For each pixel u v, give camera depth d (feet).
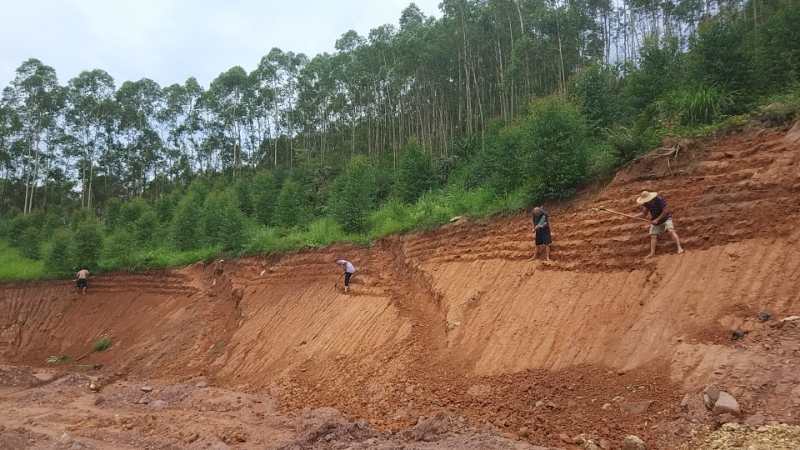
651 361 27.84
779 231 28.99
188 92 161.99
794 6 45.03
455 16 96.43
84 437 36.11
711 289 28.96
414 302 47.80
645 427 24.43
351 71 117.80
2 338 84.33
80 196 168.45
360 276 55.67
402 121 118.42
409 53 98.07
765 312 26.23
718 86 41.81
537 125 45.21
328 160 122.21
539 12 89.25
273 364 50.01
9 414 45.01
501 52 99.25
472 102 109.91
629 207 37.19
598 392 27.91
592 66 60.80
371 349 43.86
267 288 63.67
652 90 51.96
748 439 20.71
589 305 33.50
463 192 61.98
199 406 43.24
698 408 23.68
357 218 65.57
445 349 38.73
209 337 63.05
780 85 41.29
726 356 25.27
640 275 32.71
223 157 162.09
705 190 33.91
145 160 164.25
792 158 31.30
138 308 78.38
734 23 48.24
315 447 28.78
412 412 33.45
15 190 165.89
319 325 51.24
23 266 102.32
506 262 42.47
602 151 46.24
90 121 156.15
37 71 148.87
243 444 31.50
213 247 82.94
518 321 36.19
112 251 90.33
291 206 82.64
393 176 86.12
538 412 28.45
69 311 85.66
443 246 51.13
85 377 60.29
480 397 32.07
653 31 94.02
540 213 39.63
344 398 38.93
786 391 22.25
